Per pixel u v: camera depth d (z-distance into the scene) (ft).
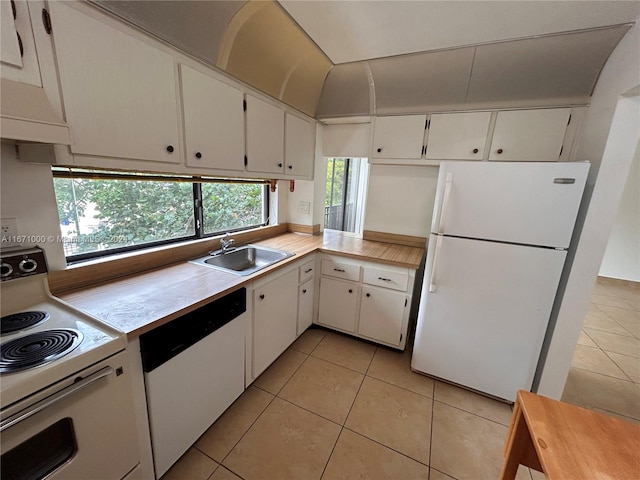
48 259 3.57
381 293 7.26
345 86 7.30
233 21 4.43
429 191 8.21
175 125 4.24
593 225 4.88
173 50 4.07
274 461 4.55
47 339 2.86
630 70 4.28
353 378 6.55
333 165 12.67
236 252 7.18
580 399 6.28
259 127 6.02
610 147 4.63
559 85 5.68
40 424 2.42
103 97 3.32
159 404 3.68
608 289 13.42
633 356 7.98
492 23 4.66
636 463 2.37
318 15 4.70
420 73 6.38
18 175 3.21
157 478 3.86
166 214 5.85
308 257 7.45
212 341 4.47
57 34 2.85
